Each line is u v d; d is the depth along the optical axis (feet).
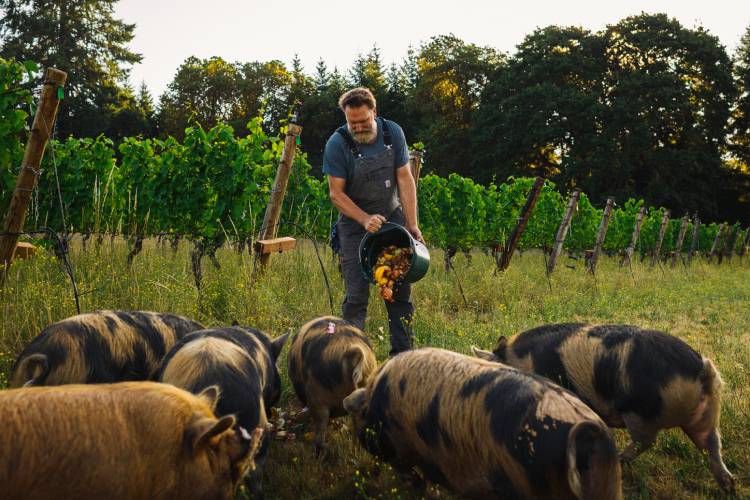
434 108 183.42
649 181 146.30
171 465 7.52
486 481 9.79
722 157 164.45
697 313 33.09
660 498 12.66
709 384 12.48
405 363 11.31
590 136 138.00
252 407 11.05
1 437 6.59
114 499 7.07
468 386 10.12
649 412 12.65
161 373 11.57
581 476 8.64
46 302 18.47
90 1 159.63
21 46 151.53
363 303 18.95
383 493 12.25
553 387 9.64
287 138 26.66
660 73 140.97
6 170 23.08
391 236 18.01
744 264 100.32
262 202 36.17
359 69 228.02
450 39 197.36
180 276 25.46
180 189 35.40
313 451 14.20
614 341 13.14
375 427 11.71
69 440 6.88
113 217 36.78
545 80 148.05
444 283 34.27
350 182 18.28
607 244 83.41
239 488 10.66
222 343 11.88
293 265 30.91
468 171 170.30
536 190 43.37
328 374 13.97
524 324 25.68
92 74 159.43
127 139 38.93
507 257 44.19
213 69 199.62
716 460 12.75
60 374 11.68
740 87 164.86
